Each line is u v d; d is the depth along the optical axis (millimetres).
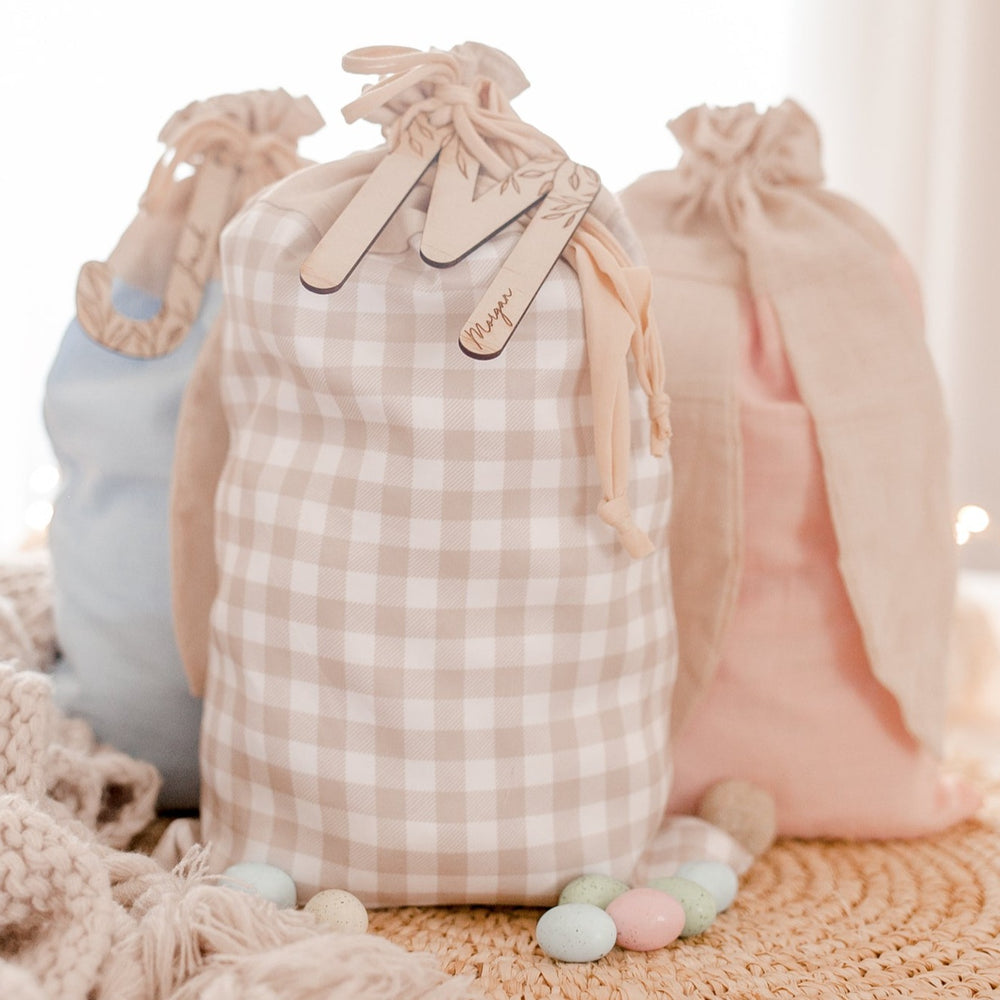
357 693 625
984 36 1481
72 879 509
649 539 665
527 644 632
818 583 764
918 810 782
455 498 623
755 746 766
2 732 595
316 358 627
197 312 777
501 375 622
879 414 769
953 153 1503
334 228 625
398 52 695
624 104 1436
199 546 747
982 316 1522
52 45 1436
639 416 669
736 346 775
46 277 1470
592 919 585
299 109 822
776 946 619
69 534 777
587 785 644
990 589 1279
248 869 620
